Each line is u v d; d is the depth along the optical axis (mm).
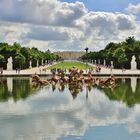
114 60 131375
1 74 80875
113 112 29844
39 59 165250
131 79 72188
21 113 29375
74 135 22031
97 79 69562
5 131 22938
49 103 35438
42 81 59969
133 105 33844
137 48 122812
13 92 45812
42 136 21734
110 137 21531
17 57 112000
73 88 53344
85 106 33406
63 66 147250
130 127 24109
